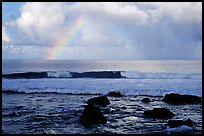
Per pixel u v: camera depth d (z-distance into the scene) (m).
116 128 13.45
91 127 13.59
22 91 29.78
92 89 32.16
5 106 19.73
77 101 23.02
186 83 37.47
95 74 47.44
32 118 15.52
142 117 16.08
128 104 21.64
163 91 30.77
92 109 14.63
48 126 13.73
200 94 28.41
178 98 22.80
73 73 46.84
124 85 35.88
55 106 20.09
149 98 25.44
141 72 47.75
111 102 22.73
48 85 35.34
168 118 15.84
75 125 13.96
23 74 44.81
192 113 17.80
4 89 30.98
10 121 14.78
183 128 12.97
